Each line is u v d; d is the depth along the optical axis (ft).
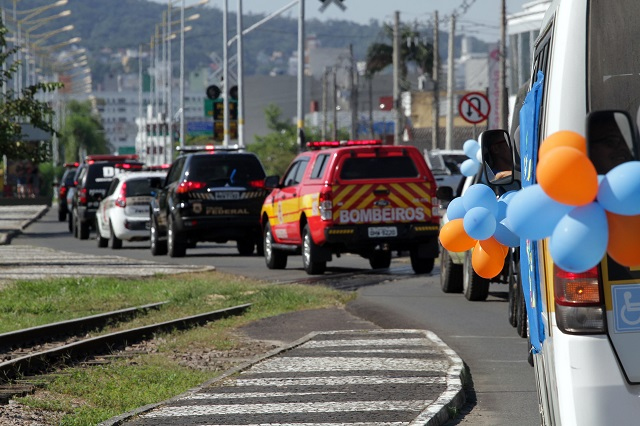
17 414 71.61
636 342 44.73
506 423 67.51
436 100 472.03
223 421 65.51
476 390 77.92
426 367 82.79
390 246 155.84
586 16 46.57
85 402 77.82
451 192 129.59
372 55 655.76
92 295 141.49
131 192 233.76
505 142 63.82
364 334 101.81
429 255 157.28
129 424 65.31
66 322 110.93
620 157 42.80
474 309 120.37
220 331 110.22
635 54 47.32
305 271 169.68
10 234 295.48
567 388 44.96
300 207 161.89
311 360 87.71
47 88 230.89
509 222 42.27
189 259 205.05
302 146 305.53
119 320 120.06
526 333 98.37
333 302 129.70
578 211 40.70
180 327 114.21
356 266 180.65
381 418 65.31
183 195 200.75
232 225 201.46
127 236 232.73
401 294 136.05
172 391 80.59
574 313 44.88
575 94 46.06
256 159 204.44
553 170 40.04
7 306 129.39
